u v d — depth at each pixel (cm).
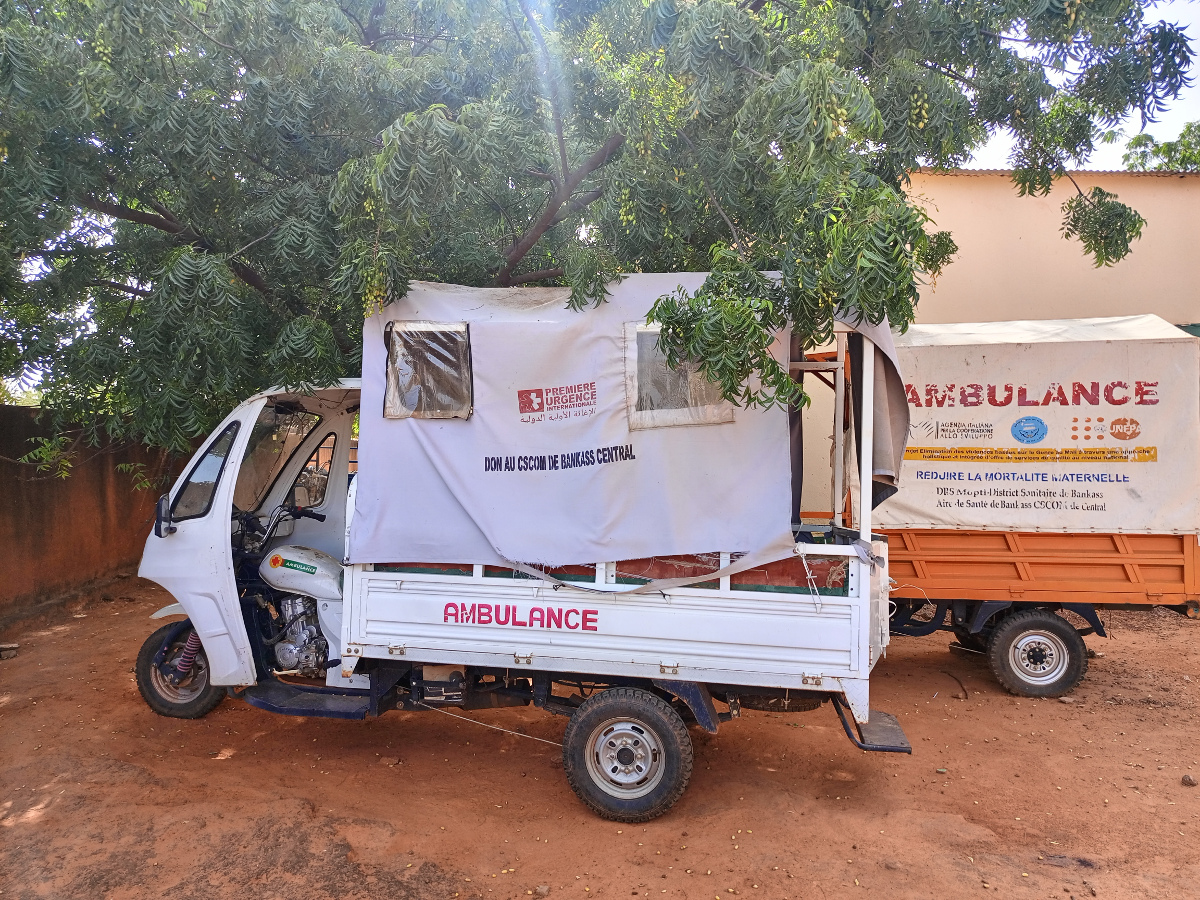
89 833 387
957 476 642
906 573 646
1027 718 582
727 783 461
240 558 512
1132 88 492
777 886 354
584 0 540
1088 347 624
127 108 464
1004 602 641
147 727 529
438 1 583
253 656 488
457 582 418
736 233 463
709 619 392
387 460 423
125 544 949
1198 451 609
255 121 496
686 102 450
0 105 427
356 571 431
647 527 393
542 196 626
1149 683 664
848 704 380
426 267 570
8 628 727
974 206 1066
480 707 457
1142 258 1047
